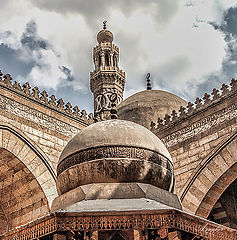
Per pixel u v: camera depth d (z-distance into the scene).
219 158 20.08
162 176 8.30
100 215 6.39
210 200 20.11
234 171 19.62
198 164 20.84
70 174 8.15
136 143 8.17
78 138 8.52
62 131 23.58
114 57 54.94
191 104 22.92
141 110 27.23
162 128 23.97
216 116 21.12
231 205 23.02
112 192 7.49
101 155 7.99
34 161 21.25
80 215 6.38
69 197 7.79
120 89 52.44
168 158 8.79
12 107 21.34
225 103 20.91
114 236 7.78
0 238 7.29
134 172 7.88
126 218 6.37
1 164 21.16
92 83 52.84
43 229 6.57
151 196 7.59
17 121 21.25
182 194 20.72
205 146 21.00
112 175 7.81
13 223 21.61
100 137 8.21
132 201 7.20
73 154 8.30
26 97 22.30
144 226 6.34
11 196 21.78
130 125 8.66
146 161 8.09
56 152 22.58
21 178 21.28
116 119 9.37
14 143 20.77
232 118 20.25
